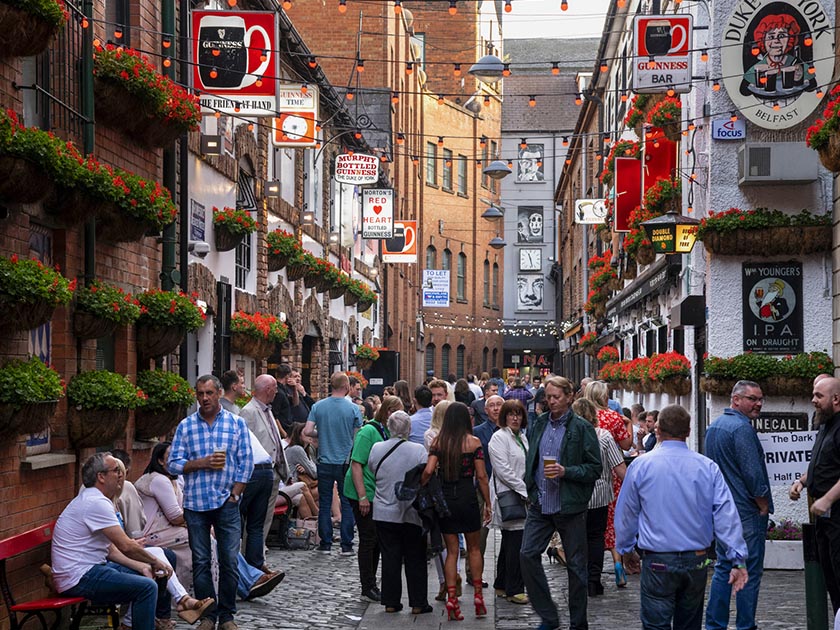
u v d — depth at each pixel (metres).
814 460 13.85
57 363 15.68
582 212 46.00
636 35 24.25
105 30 17.75
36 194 13.03
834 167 18.86
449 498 15.84
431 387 22.67
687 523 11.38
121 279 18.17
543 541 14.45
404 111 71.56
